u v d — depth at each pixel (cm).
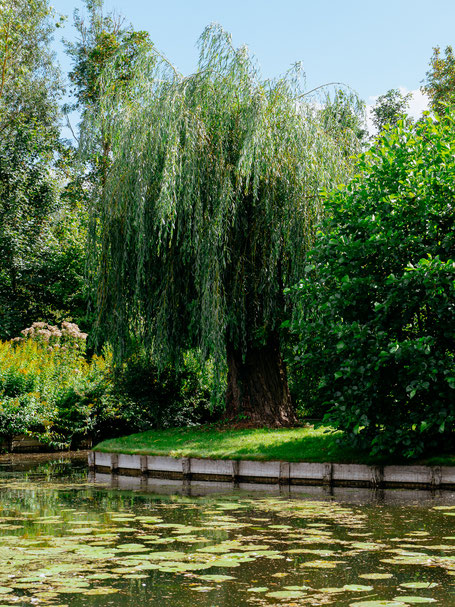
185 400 1675
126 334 1309
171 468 1064
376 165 946
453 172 866
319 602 347
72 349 1914
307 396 1797
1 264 2530
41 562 436
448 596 355
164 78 1287
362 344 871
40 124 2911
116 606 344
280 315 1252
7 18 2655
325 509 672
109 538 521
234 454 1022
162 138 1157
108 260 1289
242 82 1198
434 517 612
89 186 2459
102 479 1052
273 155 1189
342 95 1356
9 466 1311
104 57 2994
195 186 1161
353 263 902
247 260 1210
